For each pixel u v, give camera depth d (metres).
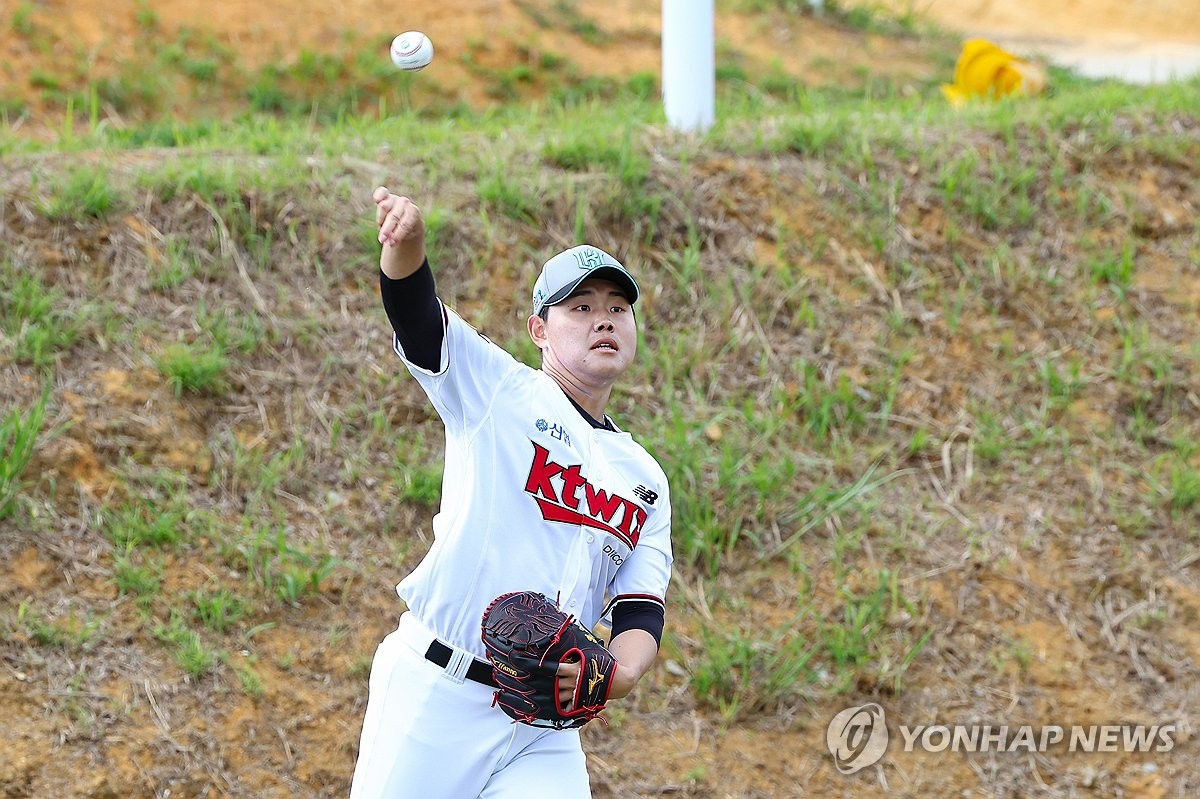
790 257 23.08
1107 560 19.69
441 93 36.72
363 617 16.77
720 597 18.20
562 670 10.44
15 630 15.08
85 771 14.12
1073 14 59.78
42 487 16.48
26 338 17.86
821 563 18.83
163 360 18.19
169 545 16.59
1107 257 24.39
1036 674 18.17
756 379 21.14
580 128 25.53
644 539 11.76
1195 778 17.36
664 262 22.31
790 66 43.72
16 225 19.23
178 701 15.09
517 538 11.01
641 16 44.22
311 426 18.59
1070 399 21.98
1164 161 26.94
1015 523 19.92
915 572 18.95
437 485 18.19
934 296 23.14
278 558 16.91
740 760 16.50
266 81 35.16
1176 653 18.75
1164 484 20.95
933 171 25.23
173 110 33.22
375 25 38.59
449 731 11.08
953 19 56.91
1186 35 58.19
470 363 10.92
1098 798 17.05
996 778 17.03
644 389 20.47
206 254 19.97
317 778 15.06
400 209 10.13
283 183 21.25
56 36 34.25
